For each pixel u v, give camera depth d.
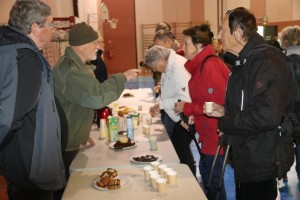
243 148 1.75
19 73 1.57
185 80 2.84
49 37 1.83
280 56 1.68
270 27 8.14
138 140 2.58
